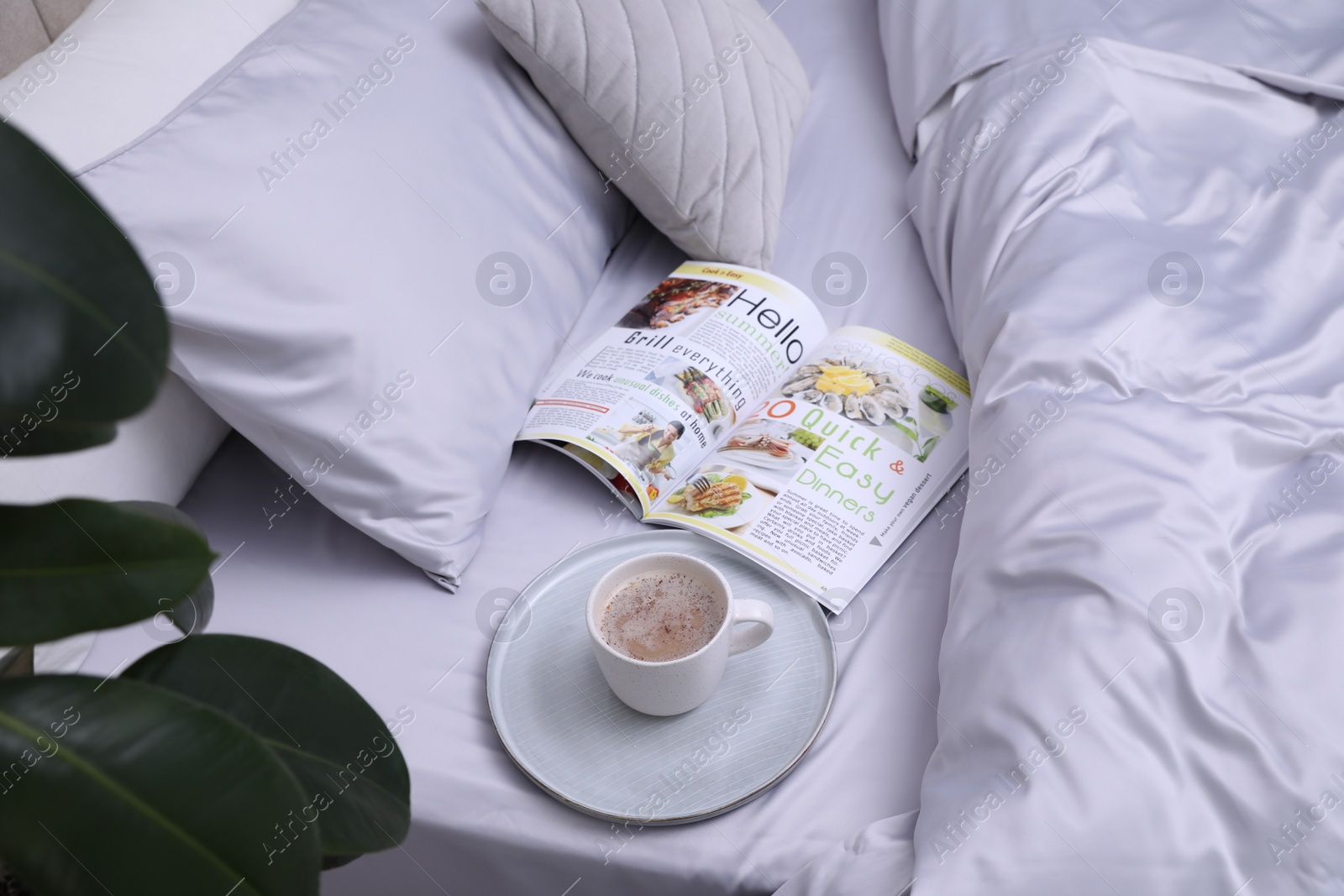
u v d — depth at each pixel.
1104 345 0.79
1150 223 0.95
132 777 0.32
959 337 0.97
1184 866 0.53
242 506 0.86
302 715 0.42
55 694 0.32
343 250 0.74
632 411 0.88
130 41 0.79
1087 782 0.54
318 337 0.71
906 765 0.65
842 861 0.58
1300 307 0.88
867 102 1.34
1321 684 0.58
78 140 0.69
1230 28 1.18
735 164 1.03
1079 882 0.53
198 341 0.69
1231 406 0.77
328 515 0.85
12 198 0.27
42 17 0.88
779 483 0.82
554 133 1.00
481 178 0.90
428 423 0.77
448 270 0.82
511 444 0.86
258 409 0.72
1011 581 0.66
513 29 0.93
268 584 0.80
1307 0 1.23
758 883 0.61
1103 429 0.72
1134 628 0.59
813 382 0.92
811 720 0.67
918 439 0.86
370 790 0.42
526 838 0.64
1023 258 0.91
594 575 0.77
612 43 0.96
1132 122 1.08
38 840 0.31
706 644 0.62
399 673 0.73
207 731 0.33
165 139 0.69
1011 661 0.61
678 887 0.62
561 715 0.68
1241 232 0.96
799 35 1.47
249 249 0.69
